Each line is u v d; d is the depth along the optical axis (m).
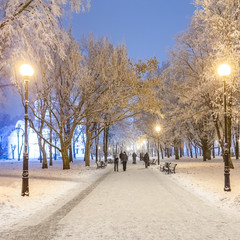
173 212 7.77
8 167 32.78
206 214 7.52
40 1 10.70
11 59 11.57
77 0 11.66
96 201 9.65
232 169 22.17
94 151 61.03
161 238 5.41
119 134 52.38
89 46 25.03
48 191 11.91
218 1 15.37
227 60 13.51
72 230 6.05
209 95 23.83
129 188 13.09
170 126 35.00
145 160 30.06
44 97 22.44
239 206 8.30
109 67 22.50
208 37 18.03
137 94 22.67
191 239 5.36
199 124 36.19
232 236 5.55
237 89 14.95
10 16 10.36
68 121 33.56
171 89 28.84
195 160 41.69
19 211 8.20
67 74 22.42
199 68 25.25
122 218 7.10
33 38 11.31
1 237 5.66
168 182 15.46
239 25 13.30
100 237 5.50
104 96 22.47
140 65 21.98
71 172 22.56
